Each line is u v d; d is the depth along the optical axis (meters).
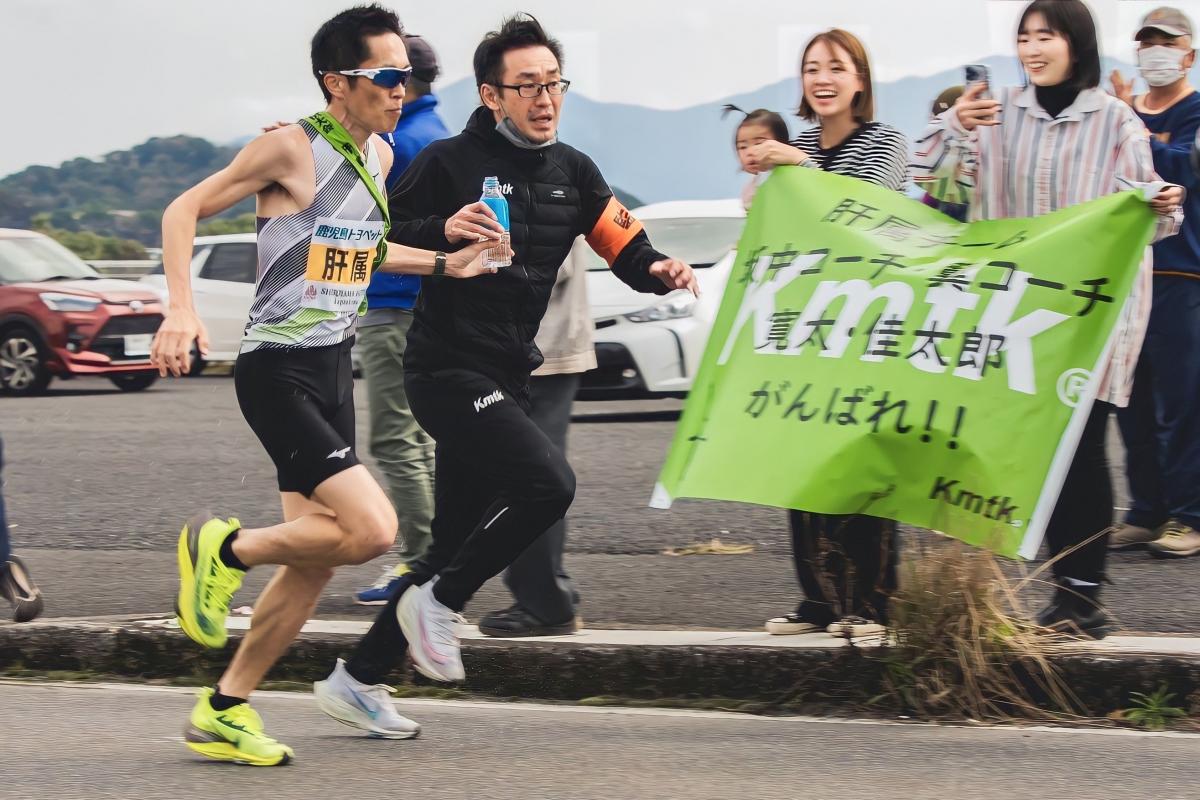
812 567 7.84
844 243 7.58
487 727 7.00
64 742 6.70
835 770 6.22
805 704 7.42
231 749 6.27
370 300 8.91
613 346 17.30
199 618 6.18
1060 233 7.13
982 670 7.17
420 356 6.89
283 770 6.23
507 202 6.83
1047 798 5.84
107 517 12.39
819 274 7.55
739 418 7.47
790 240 7.73
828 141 8.11
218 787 5.97
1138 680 7.15
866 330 7.31
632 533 11.38
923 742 6.68
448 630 6.61
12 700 7.54
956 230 7.55
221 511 12.70
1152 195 6.96
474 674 7.79
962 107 7.67
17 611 8.41
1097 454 7.64
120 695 7.68
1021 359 7.01
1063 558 7.70
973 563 7.27
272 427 6.14
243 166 5.97
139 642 8.20
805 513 7.89
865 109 8.03
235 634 8.16
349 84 6.10
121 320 23.55
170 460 15.88
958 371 7.07
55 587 9.66
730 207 18.86
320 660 8.00
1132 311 7.74
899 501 7.13
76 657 8.24
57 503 13.11
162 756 6.44
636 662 7.66
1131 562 9.87
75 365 23.25
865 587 7.81
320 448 6.09
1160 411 9.96
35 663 8.27
